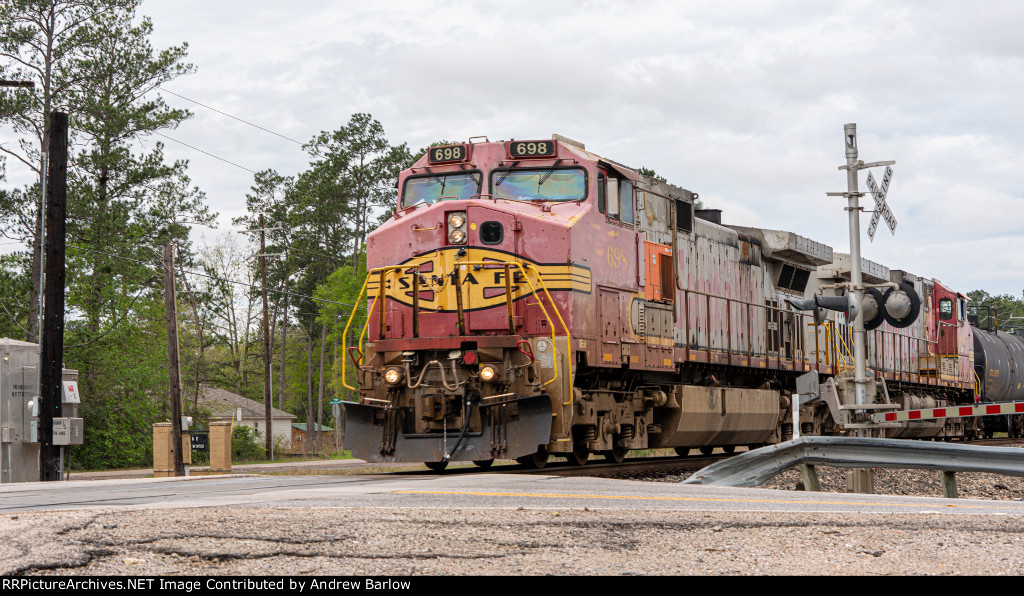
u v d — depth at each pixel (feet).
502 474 41.19
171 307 83.66
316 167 221.87
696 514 27.66
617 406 52.90
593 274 48.55
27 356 70.33
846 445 41.93
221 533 22.12
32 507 28.32
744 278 70.85
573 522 25.38
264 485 37.14
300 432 260.62
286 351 285.43
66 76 126.41
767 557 22.44
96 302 118.21
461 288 46.65
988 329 135.54
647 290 55.21
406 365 46.06
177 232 137.80
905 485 60.75
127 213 130.21
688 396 58.65
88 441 113.60
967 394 114.21
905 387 97.19
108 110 125.18
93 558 19.61
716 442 64.34
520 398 43.93
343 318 207.72
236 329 257.96
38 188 121.08
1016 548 23.89
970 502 34.04
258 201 241.76
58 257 65.67
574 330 46.01
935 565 21.81
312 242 228.22
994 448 38.29
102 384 117.19
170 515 24.45
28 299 122.11
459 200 48.08
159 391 121.29
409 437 45.68
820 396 67.15
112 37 130.52
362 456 46.01
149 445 117.19
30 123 123.03
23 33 123.54
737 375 70.38
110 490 35.12
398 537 22.58
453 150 50.60
